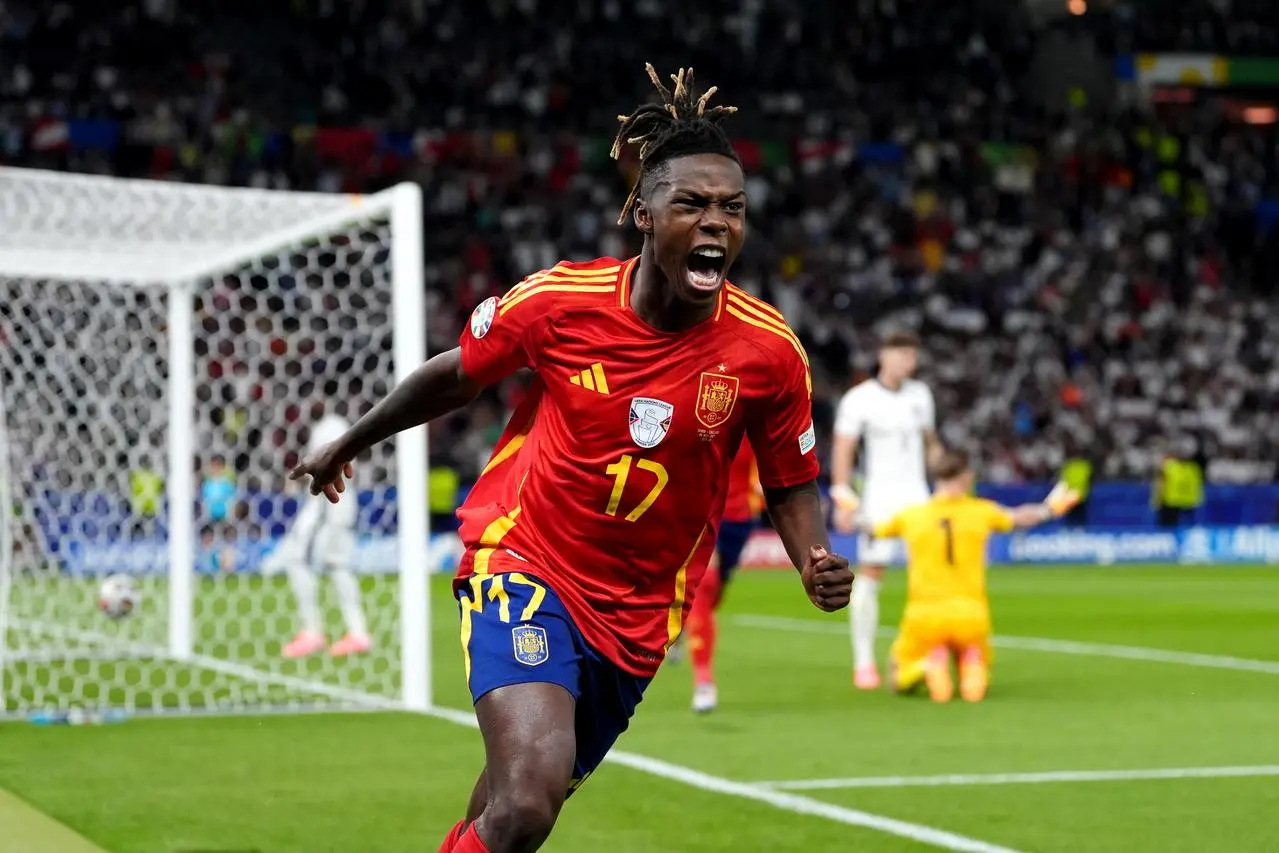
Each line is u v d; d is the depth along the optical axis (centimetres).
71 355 2500
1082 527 4788
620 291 616
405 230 1552
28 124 4859
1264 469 5272
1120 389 5419
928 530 1664
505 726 589
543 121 5694
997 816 1021
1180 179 6359
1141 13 6669
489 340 628
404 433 1568
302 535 2000
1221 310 5853
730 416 621
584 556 632
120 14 5203
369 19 5622
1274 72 6694
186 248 1891
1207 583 3769
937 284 5688
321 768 1203
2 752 1277
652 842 940
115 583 2127
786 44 6203
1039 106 6419
